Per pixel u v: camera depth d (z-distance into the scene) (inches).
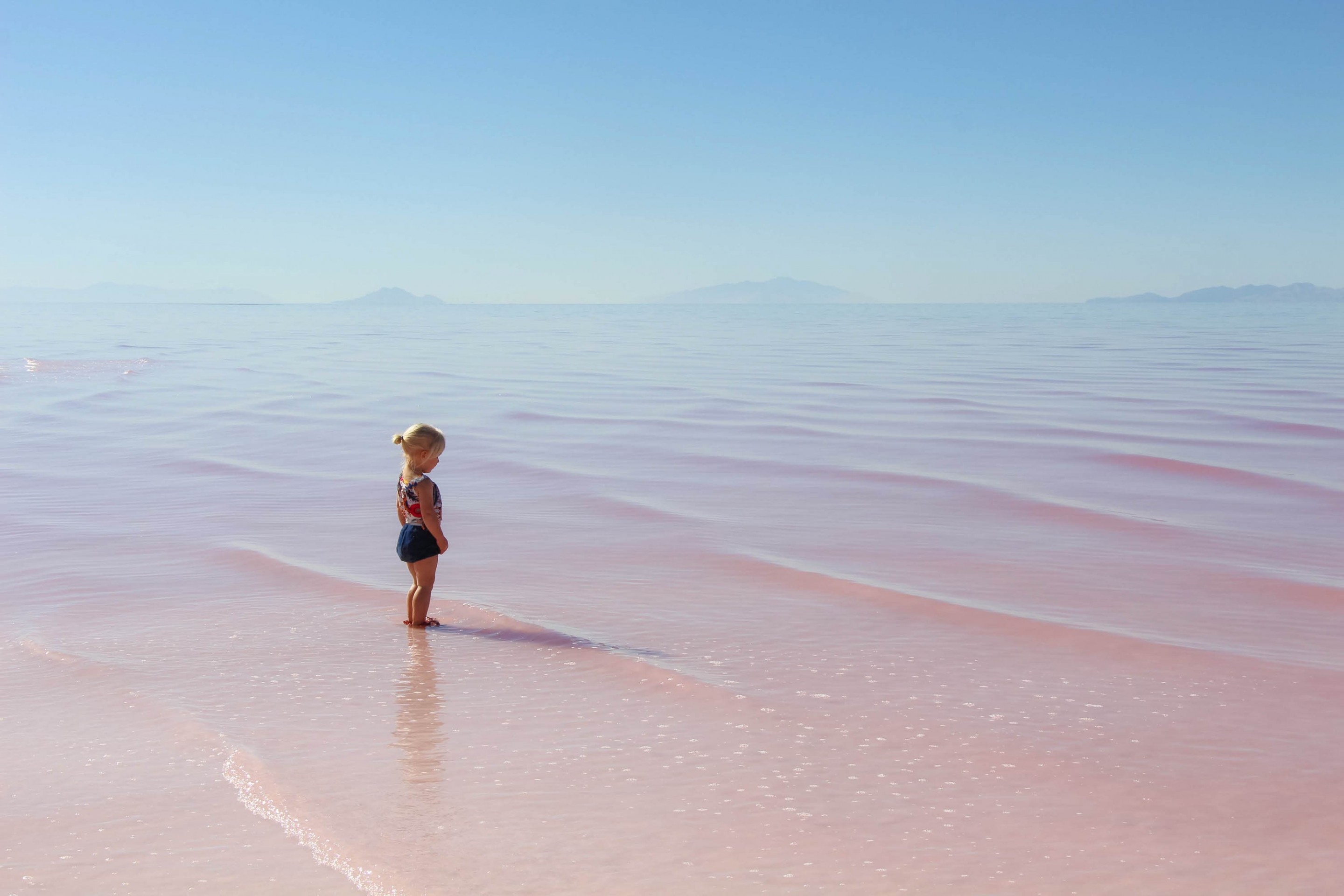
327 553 362.3
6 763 185.3
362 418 766.5
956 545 371.6
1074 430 671.8
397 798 170.6
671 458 577.6
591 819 163.5
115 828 159.8
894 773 182.2
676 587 315.3
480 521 416.5
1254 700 219.8
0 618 282.7
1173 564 343.3
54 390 991.6
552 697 220.7
